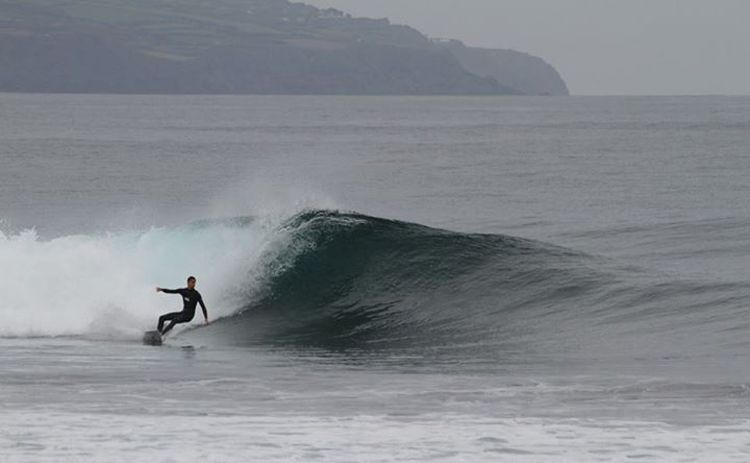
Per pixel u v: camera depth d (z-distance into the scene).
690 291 82.25
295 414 50.47
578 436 45.31
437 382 59.66
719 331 72.06
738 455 41.81
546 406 52.19
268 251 94.56
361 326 84.56
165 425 47.56
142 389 57.31
